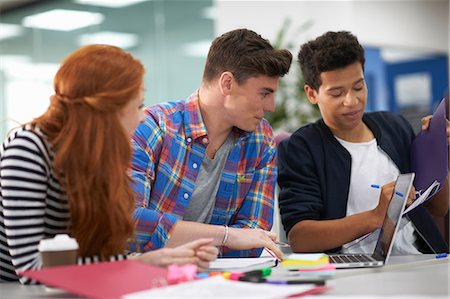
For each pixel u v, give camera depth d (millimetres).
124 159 1594
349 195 2453
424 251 2445
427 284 1406
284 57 2096
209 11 6031
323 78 2396
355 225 2270
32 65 7527
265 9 5906
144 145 2104
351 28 6125
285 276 1513
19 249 1541
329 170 2457
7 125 7805
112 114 1571
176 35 6238
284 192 2484
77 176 1558
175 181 2168
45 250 1440
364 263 1712
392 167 2467
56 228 1659
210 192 2227
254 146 2270
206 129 2199
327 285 1409
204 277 1477
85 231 1588
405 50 6930
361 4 6312
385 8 6582
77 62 1586
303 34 5910
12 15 7738
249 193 2285
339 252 2389
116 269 1409
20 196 1542
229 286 1312
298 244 2387
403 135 2527
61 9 7203
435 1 7211
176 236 1920
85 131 1551
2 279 1737
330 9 6039
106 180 1570
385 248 1816
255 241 1913
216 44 2146
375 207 2363
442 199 2504
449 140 2391
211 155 2225
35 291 1506
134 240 1821
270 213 2295
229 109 2123
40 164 1571
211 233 1919
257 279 1382
